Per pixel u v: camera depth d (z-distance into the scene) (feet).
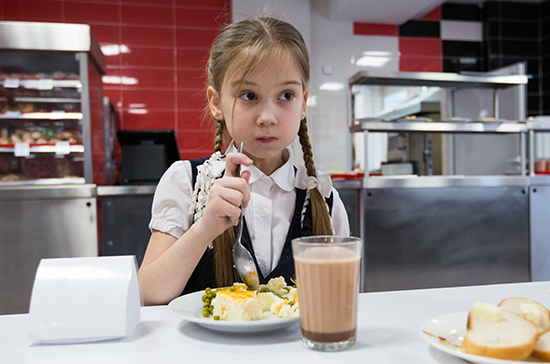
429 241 8.62
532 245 9.12
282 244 3.27
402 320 2.07
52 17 13.42
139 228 7.96
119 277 1.90
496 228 8.93
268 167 3.41
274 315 2.05
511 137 13.47
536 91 16.78
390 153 14.29
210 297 2.19
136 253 7.96
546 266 9.23
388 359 1.59
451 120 9.34
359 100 14.53
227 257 2.95
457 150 14.57
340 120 15.06
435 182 8.61
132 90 13.88
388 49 15.58
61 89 8.16
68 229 7.55
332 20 15.08
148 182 9.04
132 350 1.73
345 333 1.67
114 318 1.81
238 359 1.61
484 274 8.89
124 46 13.83
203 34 14.32
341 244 1.68
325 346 1.67
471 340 1.51
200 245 2.62
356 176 9.68
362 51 15.34
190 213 3.36
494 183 8.87
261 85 2.63
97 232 7.68
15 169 8.10
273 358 1.61
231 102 2.78
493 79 9.87
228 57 2.81
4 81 7.93
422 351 1.67
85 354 1.69
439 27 16.11
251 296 1.97
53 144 8.13
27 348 1.77
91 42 8.08
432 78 9.61
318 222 3.27
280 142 2.77
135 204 7.95
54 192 7.46
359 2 13.51
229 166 2.49
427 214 8.61
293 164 3.81
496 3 16.33
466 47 16.35
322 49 15.01
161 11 14.05
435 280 8.66
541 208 9.18
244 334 1.90
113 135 13.37
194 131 14.21
